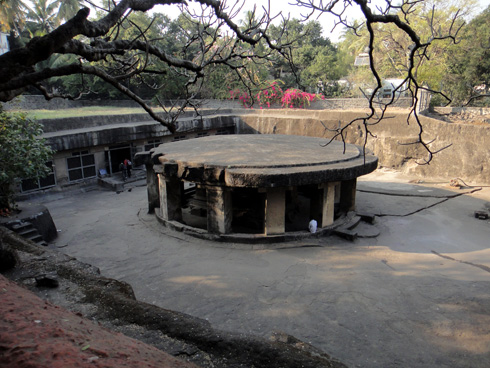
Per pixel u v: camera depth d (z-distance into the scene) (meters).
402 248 10.63
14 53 2.61
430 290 8.17
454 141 18.56
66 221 13.53
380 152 20.98
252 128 25.34
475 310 7.36
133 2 3.38
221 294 8.05
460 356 6.06
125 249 10.71
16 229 10.57
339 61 36.97
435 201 15.09
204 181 10.59
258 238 10.60
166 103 29.20
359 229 11.78
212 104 29.47
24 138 12.94
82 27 2.77
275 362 3.37
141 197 16.64
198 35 4.84
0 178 10.36
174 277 8.88
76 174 17.64
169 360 1.98
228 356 3.46
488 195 16.06
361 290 8.18
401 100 24.66
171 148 13.71
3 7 16.50
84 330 1.99
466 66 24.27
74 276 5.48
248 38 4.63
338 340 6.51
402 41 16.89
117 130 18.53
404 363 5.91
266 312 7.36
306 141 15.51
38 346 1.53
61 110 25.42
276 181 9.76
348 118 22.03
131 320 4.10
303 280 8.63
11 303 2.13
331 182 11.22
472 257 10.05
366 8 3.04
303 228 12.35
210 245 10.63
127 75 3.26
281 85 31.47
